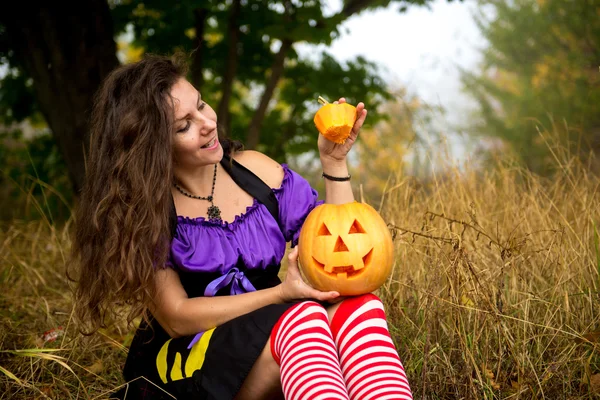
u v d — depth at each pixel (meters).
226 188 2.33
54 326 3.37
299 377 1.79
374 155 9.26
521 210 3.47
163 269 2.16
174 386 2.09
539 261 3.09
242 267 2.26
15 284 3.99
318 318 1.92
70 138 5.86
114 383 2.89
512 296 2.89
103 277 2.25
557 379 2.44
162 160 2.12
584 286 2.88
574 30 11.40
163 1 6.41
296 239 2.41
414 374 2.57
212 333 2.06
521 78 11.61
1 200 7.04
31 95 7.48
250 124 6.90
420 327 2.72
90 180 2.25
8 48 6.27
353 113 2.23
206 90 8.12
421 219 3.41
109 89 2.20
